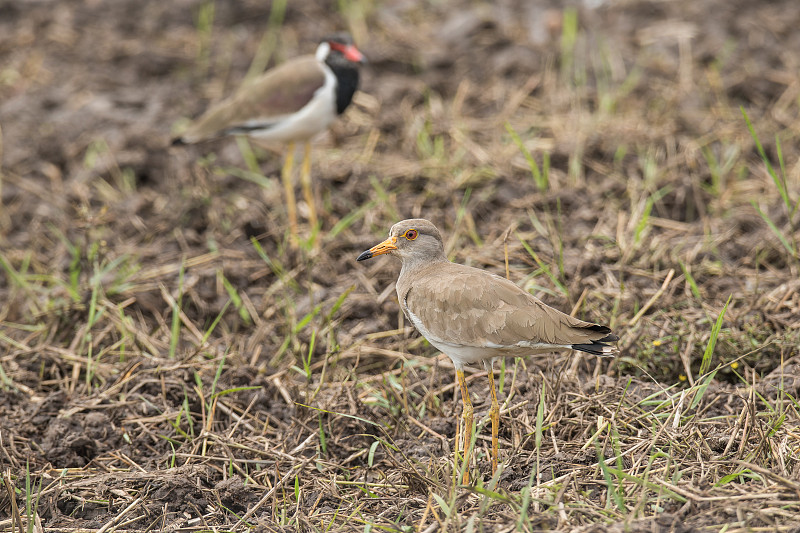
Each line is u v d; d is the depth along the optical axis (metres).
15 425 10.61
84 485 9.48
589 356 11.19
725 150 15.61
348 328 12.71
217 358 11.86
